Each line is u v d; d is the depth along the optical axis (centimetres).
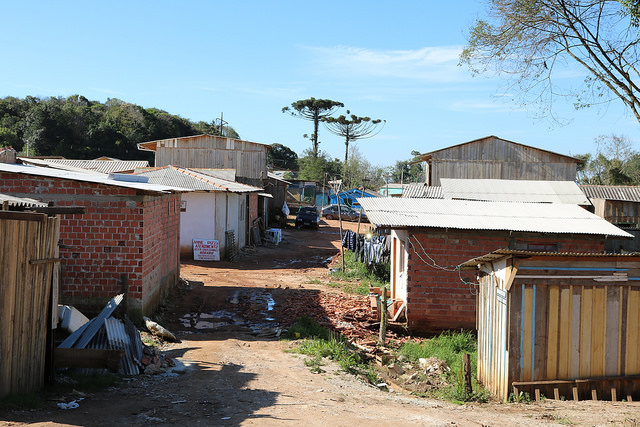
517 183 2314
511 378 898
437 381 1074
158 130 6925
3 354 643
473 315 1445
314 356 1090
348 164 7588
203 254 2412
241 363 992
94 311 1214
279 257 2808
